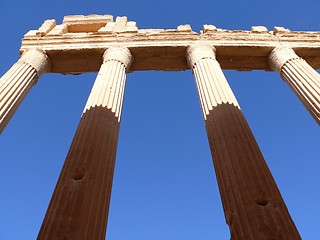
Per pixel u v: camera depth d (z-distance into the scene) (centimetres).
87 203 1080
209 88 1703
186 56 2220
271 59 2242
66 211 1039
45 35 2352
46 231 968
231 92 1688
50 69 2253
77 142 1361
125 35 2345
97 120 1488
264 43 2286
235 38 2314
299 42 2350
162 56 2266
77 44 2253
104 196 1152
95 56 2227
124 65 2044
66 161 1270
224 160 1290
